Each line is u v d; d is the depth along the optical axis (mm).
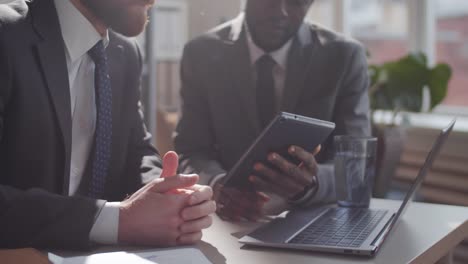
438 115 3533
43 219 1019
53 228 1011
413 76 3074
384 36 3754
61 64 1275
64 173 1273
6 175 1263
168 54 2777
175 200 1057
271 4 1756
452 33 3461
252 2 1801
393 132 2465
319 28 1947
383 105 3119
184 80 1983
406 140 3221
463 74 3426
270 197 1476
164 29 2760
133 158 1534
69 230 1009
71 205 1038
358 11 3848
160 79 2775
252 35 1850
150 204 1053
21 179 1257
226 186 1313
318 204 1435
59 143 1271
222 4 2773
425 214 1334
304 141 1309
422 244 1075
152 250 1010
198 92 1939
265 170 1295
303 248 1022
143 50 2525
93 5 1278
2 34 1229
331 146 1717
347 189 1381
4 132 1242
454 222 1252
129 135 1529
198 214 1061
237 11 2756
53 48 1273
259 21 1790
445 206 1425
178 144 1889
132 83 1538
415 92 3090
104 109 1360
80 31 1314
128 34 1327
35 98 1242
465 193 2979
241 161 1249
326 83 1830
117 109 1479
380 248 1046
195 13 2803
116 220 1038
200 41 1977
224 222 1271
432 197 3111
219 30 1988
